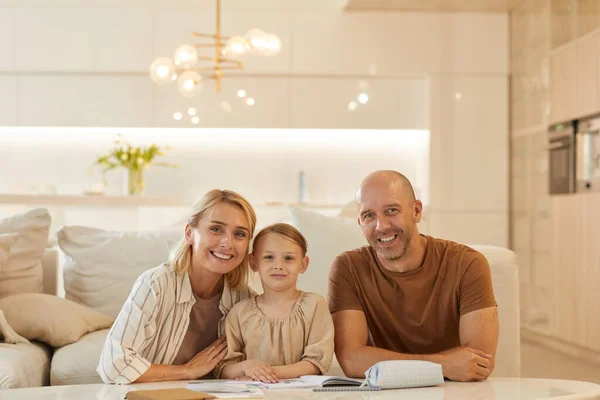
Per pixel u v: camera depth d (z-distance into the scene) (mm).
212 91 6438
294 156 6816
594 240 4695
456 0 6074
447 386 1688
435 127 6387
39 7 6320
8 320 2459
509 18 6383
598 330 4559
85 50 6340
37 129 6719
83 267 2754
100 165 6750
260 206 5832
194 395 1468
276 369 1813
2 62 6312
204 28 6363
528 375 4129
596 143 4719
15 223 2717
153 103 6434
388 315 1973
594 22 4754
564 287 5090
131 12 6352
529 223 5852
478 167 6383
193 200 6770
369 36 6391
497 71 6398
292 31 6383
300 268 1929
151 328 1887
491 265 2592
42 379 2326
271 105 6445
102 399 1522
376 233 1872
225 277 2004
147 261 2750
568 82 5168
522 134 6066
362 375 1883
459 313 1940
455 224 6383
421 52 6391
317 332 1897
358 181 6797
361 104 6441
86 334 2562
